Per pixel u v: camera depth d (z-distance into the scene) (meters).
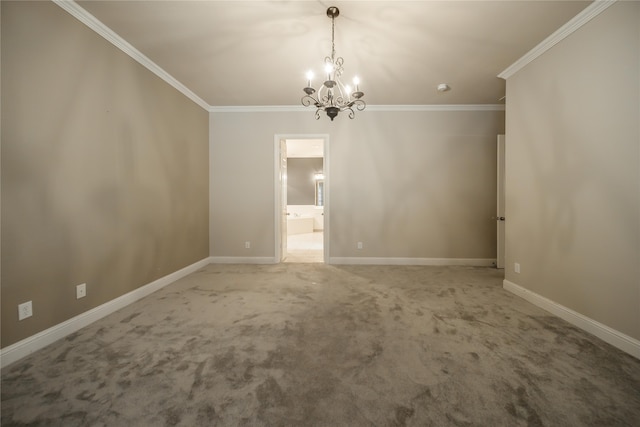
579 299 2.24
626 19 1.87
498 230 4.16
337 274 3.87
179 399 1.40
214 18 2.27
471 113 4.36
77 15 2.14
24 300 1.81
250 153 4.52
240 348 1.90
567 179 2.35
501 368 1.67
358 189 4.47
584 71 2.18
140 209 2.90
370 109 4.42
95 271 2.35
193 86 3.66
